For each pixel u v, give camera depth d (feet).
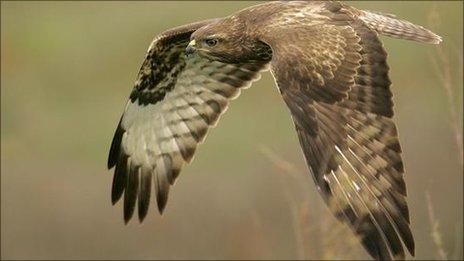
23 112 72.84
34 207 65.72
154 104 38.81
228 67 37.96
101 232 63.52
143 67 38.01
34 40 78.69
